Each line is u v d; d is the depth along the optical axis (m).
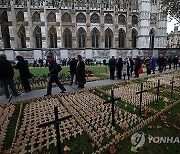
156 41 53.56
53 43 49.47
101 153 4.14
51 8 47.38
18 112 6.93
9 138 4.89
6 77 8.59
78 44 50.50
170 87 11.42
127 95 9.24
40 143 4.54
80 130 5.17
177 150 4.33
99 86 11.26
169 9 25.14
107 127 5.47
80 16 49.81
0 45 46.03
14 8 45.69
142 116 6.42
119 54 42.19
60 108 7.17
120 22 52.22
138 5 52.12
